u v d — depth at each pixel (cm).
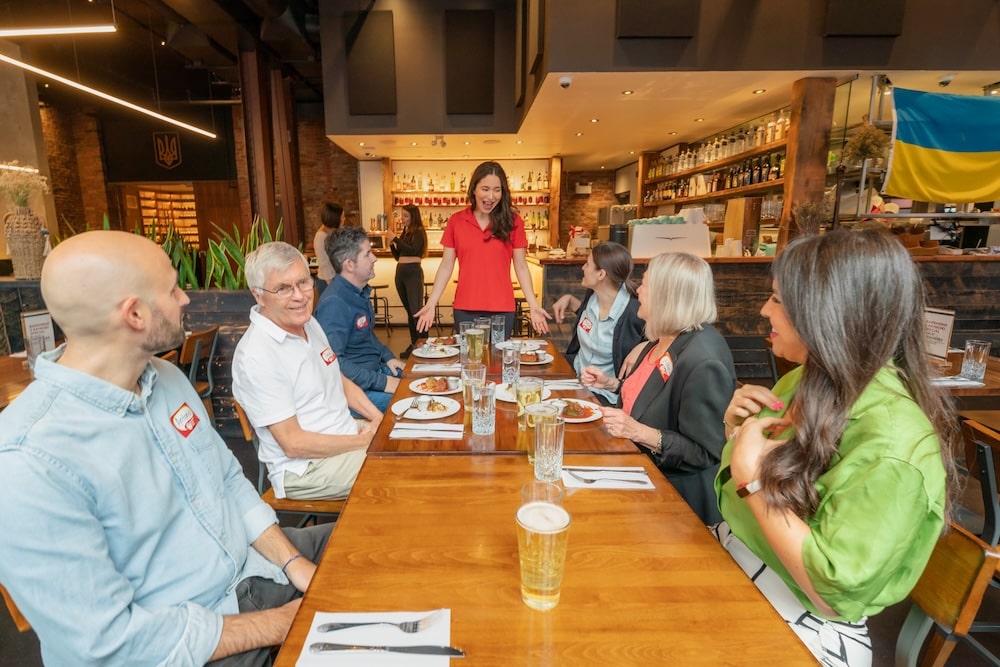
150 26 610
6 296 321
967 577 103
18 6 548
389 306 721
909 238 438
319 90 862
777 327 98
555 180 808
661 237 420
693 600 80
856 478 79
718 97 471
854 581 74
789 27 396
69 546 79
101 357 89
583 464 127
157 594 97
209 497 106
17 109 594
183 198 1109
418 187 815
